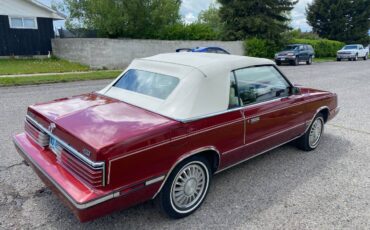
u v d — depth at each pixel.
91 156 2.38
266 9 27.20
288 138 4.43
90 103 3.39
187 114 2.99
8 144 4.90
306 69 19.75
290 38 28.89
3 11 19.14
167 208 2.98
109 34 20.81
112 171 2.41
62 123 2.79
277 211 3.26
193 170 3.14
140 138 2.57
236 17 27.38
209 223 3.04
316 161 4.61
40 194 3.45
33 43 20.81
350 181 3.98
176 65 3.48
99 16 20.44
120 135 2.53
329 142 5.47
